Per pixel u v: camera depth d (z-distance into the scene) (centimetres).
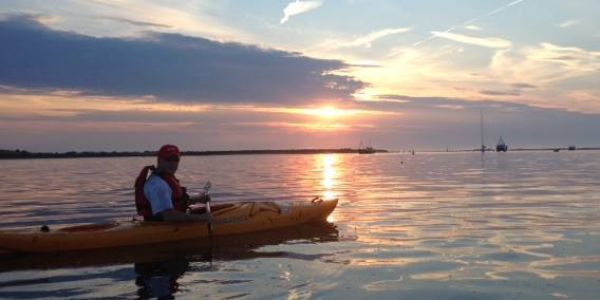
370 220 898
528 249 627
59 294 470
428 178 2152
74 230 691
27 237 636
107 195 1452
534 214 931
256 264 573
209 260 600
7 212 1082
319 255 613
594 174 2228
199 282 501
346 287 473
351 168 3538
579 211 962
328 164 4619
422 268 541
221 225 763
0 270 562
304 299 438
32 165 4909
